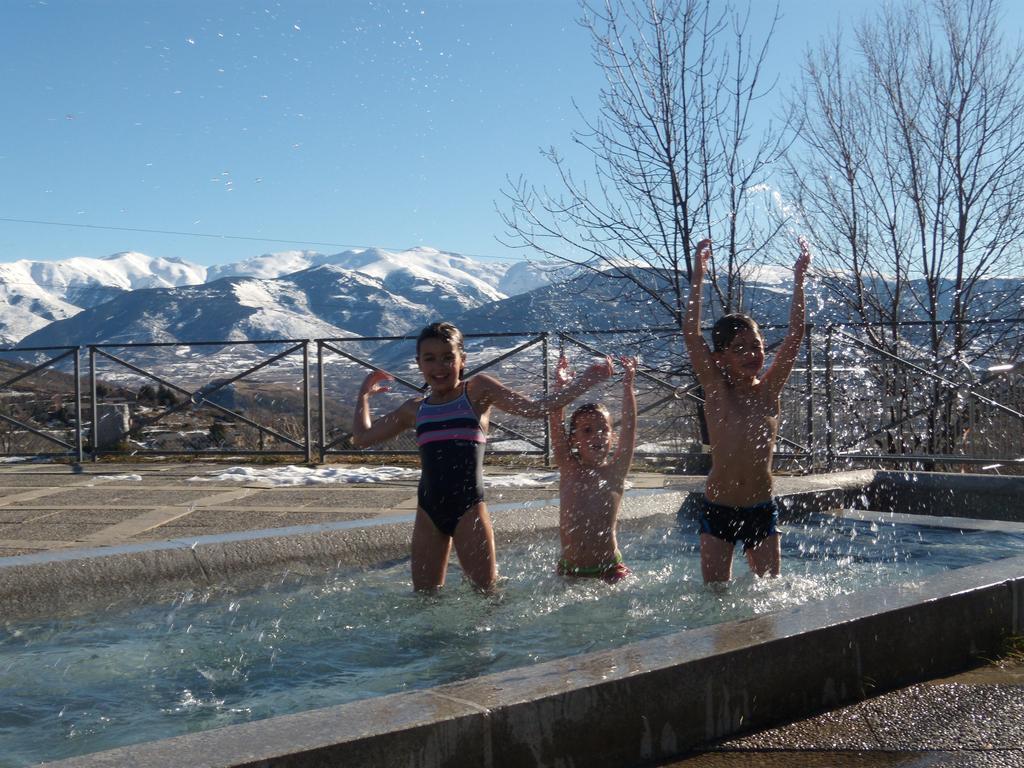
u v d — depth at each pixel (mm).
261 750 1532
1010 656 2500
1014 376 7969
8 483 6949
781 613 2287
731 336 3584
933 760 1851
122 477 7230
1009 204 11758
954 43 11883
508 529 4305
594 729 1835
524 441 8453
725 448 3547
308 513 5234
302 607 3295
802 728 2039
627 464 3889
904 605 2342
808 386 7723
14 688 2498
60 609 3211
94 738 2160
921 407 7891
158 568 3447
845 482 5484
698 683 1973
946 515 5355
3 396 10477
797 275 3744
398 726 1635
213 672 2623
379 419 3852
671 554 4297
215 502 5742
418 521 3580
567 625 3025
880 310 11688
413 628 3025
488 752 1711
